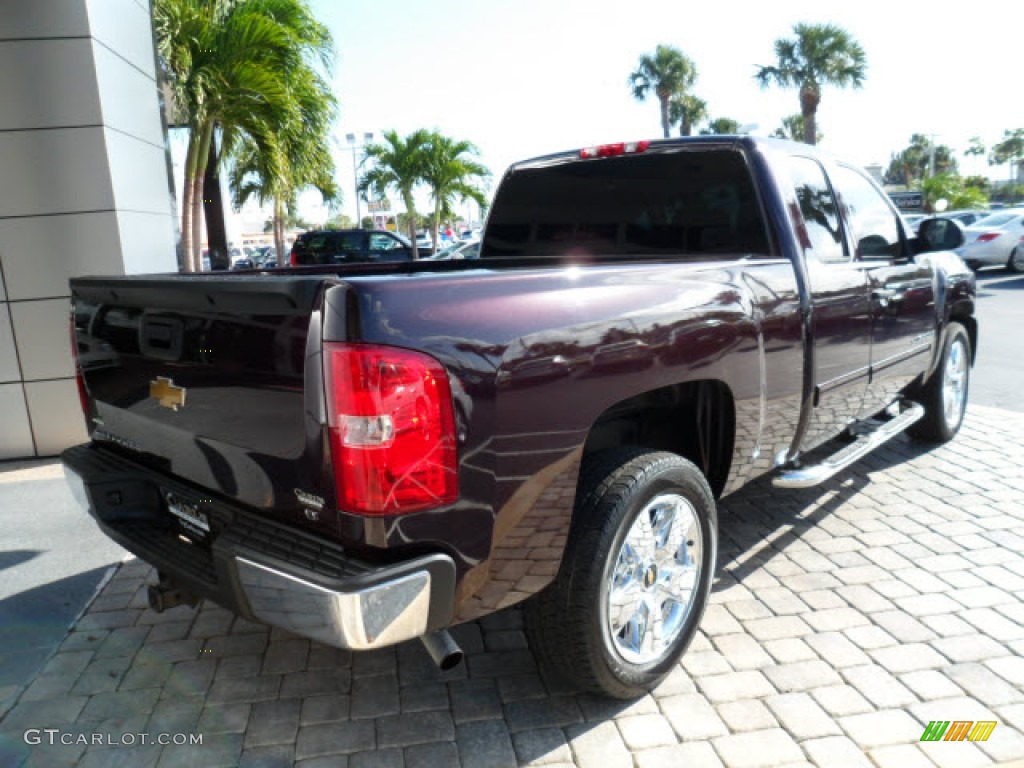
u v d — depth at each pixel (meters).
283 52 9.39
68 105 5.62
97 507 2.78
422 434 1.97
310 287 1.96
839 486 4.81
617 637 2.62
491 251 4.60
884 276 4.08
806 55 29.72
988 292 14.91
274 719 2.68
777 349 3.15
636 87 36.31
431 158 25.83
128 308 2.63
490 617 3.37
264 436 2.16
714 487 3.17
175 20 8.91
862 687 2.77
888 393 4.49
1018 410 6.61
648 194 3.78
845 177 4.09
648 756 2.45
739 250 3.48
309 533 2.12
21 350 5.76
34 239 5.68
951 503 4.48
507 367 2.13
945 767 2.37
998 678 2.81
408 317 1.98
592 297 2.41
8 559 4.04
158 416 2.57
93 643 3.20
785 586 3.53
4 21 5.42
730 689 2.78
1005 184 75.88
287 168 10.45
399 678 2.91
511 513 2.20
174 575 2.44
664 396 2.92
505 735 2.56
